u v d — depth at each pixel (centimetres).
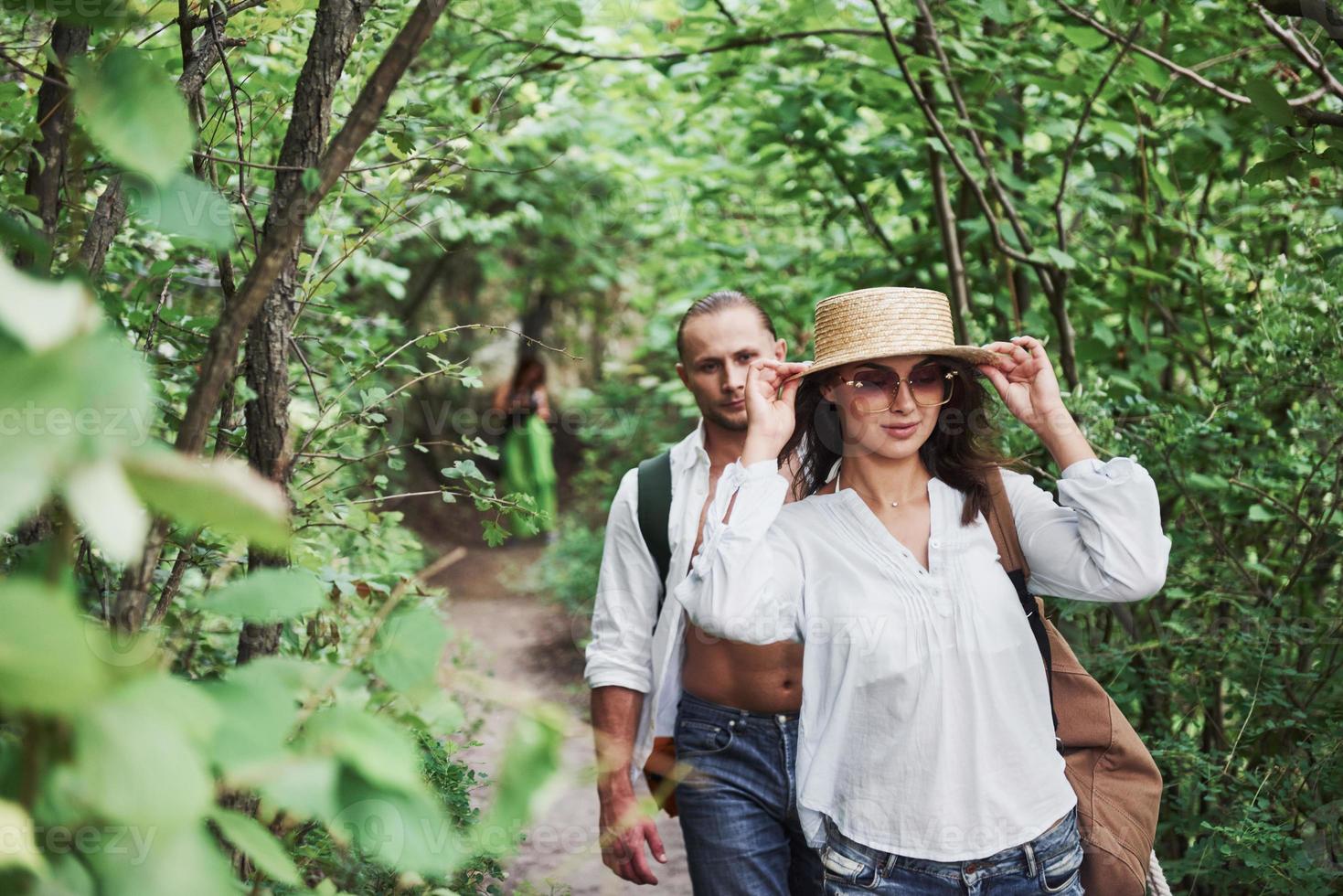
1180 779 277
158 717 53
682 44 400
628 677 235
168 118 65
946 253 355
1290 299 293
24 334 47
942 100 361
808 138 404
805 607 194
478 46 370
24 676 45
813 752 191
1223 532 324
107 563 178
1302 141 242
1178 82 359
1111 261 376
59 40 153
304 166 170
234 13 185
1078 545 194
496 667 542
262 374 172
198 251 267
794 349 461
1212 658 290
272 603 69
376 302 643
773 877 219
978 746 181
